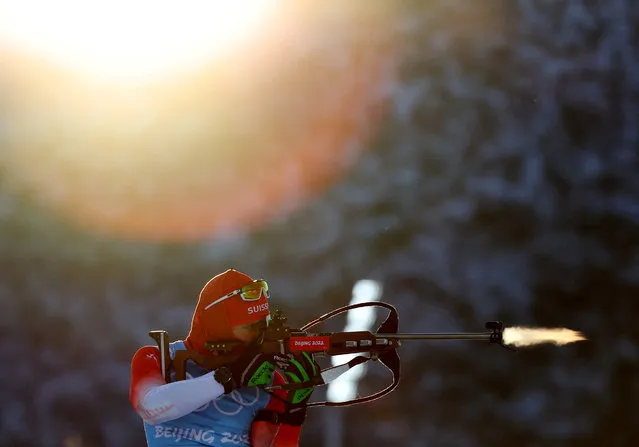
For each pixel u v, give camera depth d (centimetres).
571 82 2584
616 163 2539
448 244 2472
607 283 2436
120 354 2452
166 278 2525
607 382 2300
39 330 2452
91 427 2386
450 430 2278
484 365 2312
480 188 2491
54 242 2519
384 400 2262
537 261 2458
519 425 2272
